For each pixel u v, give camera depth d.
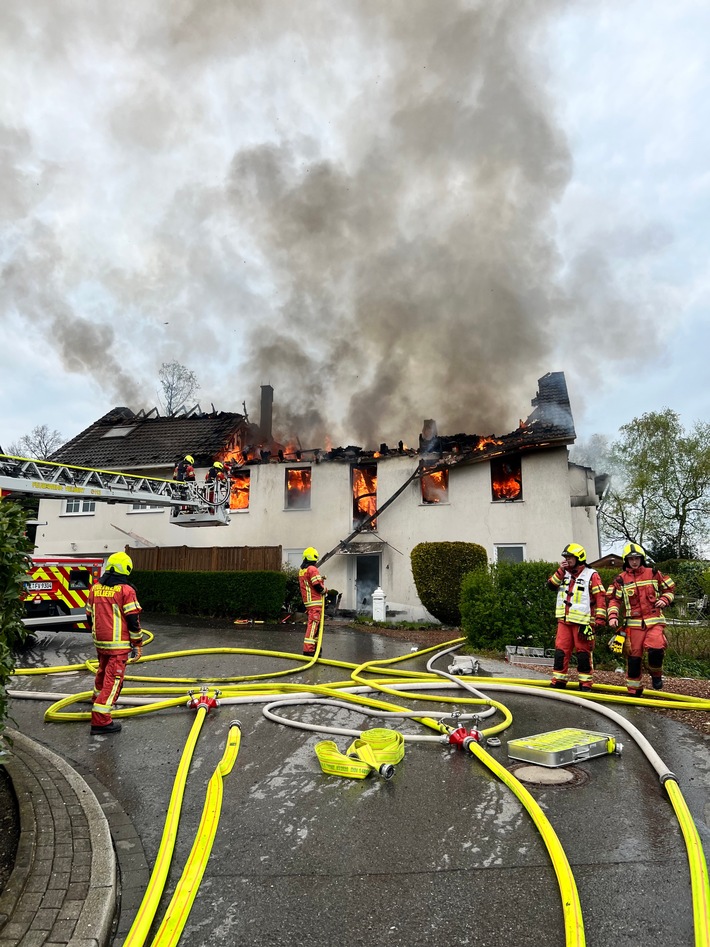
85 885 2.93
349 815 3.93
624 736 5.45
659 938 2.60
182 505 14.29
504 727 5.66
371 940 2.64
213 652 10.19
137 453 21.92
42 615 10.86
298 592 16.67
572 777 4.46
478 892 2.99
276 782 4.53
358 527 18.05
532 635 9.83
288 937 2.68
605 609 7.03
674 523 25.12
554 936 2.63
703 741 5.29
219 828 3.78
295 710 6.61
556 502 16.19
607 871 3.15
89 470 11.50
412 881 3.11
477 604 10.33
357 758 4.76
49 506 21.44
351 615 17.42
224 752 5.19
